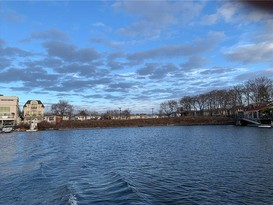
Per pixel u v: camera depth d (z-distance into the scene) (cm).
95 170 3250
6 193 2253
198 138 7375
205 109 19612
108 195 2106
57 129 16800
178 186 2358
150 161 3791
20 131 15612
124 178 2689
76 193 2148
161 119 18700
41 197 2112
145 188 2311
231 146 5166
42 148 6253
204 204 1881
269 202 1894
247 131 9388
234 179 2538
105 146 6397
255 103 15838
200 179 2586
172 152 4656
